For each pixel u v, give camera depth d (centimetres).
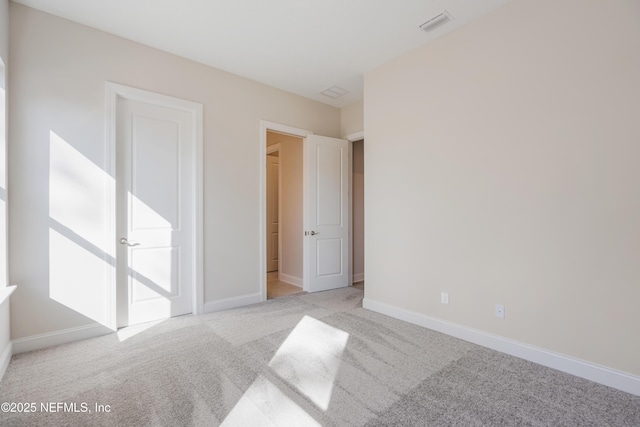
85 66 262
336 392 184
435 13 249
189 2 235
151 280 304
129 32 274
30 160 236
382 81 334
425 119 294
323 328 287
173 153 316
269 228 581
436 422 158
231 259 351
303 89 398
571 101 207
